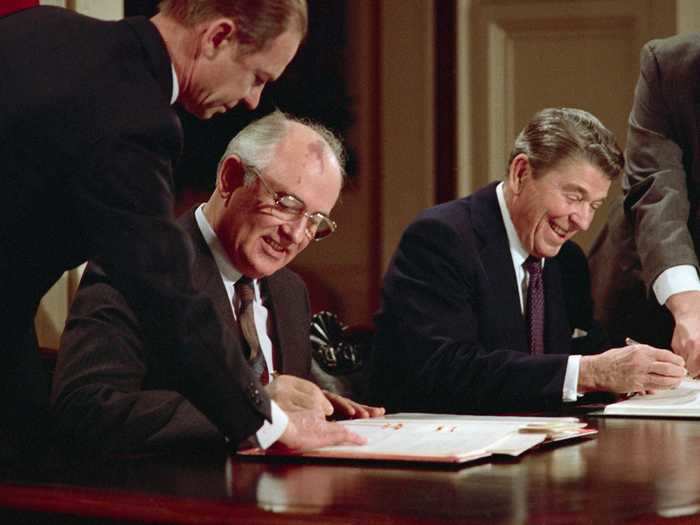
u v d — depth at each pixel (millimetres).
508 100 5246
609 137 2844
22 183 1708
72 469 1594
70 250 1822
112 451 1896
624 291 3459
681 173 3248
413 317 2820
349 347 2930
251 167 2320
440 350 2764
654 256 3166
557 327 3006
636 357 2547
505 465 1641
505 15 5211
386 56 5289
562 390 2604
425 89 5270
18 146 1701
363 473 1562
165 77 1793
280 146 2328
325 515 1273
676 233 3164
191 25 1816
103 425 1919
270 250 2348
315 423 1762
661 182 3229
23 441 1913
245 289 2400
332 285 5461
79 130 1694
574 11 5129
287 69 5090
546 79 5199
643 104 3314
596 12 5098
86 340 2080
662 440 1965
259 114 4953
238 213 2330
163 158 1731
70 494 1393
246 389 1672
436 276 2842
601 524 1232
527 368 2645
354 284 5430
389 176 5352
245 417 1664
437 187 5320
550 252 2922
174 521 1310
